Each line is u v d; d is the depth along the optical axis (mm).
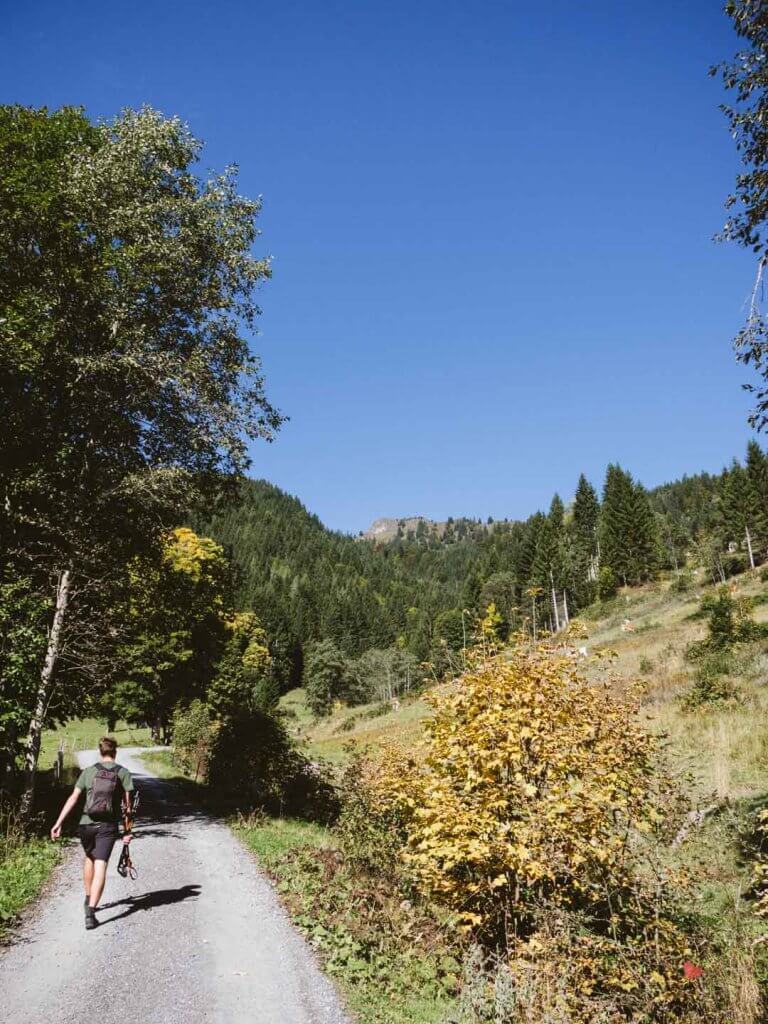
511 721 6066
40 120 14297
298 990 5266
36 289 13188
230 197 15773
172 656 31359
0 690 10750
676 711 20109
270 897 7809
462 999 5105
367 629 126625
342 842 9617
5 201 12859
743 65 8031
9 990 4996
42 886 7828
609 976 4926
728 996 4762
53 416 13805
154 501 14117
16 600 11758
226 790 17719
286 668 110812
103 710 34656
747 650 26000
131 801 6953
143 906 7223
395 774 8609
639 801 6363
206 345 15148
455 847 5887
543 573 88875
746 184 8109
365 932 6395
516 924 6027
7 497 13367
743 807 10016
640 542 86000
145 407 14727
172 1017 4648
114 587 14898
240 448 14477
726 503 79500
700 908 6766
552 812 5578
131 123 14898
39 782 17656
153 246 13828
